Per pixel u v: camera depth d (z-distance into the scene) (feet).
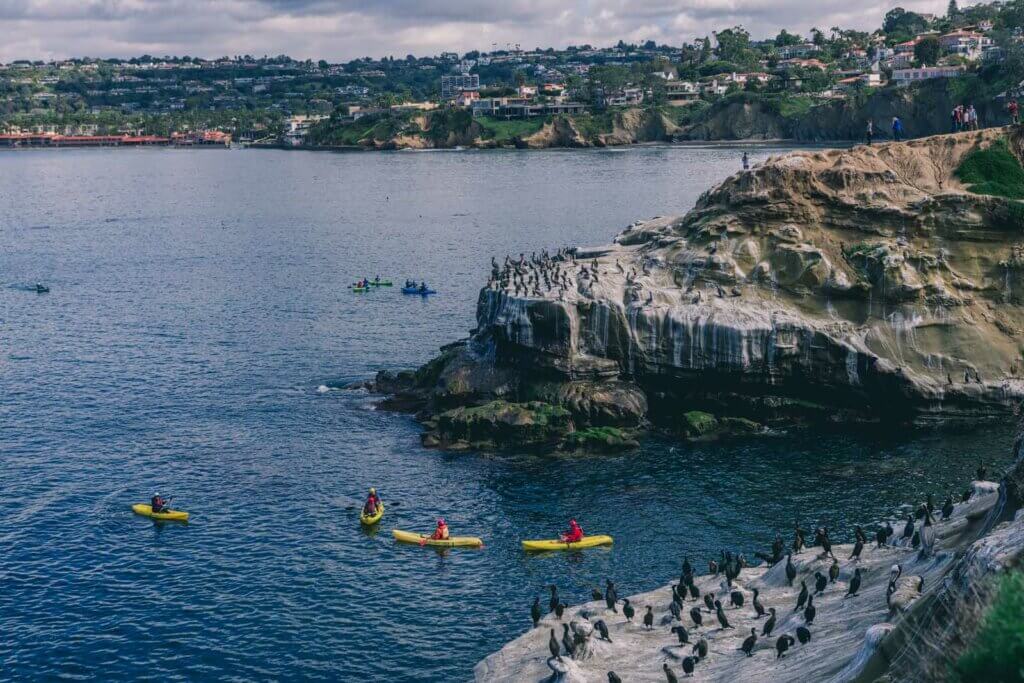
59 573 261.65
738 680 165.99
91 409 380.17
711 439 334.44
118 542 277.64
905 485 294.66
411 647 229.25
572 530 270.05
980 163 384.88
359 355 447.42
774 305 356.18
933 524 210.18
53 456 335.47
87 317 533.14
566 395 347.36
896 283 349.61
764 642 181.06
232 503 299.79
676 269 373.40
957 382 340.18
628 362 353.51
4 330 506.48
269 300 566.36
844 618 176.86
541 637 208.13
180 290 602.03
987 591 116.88
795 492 293.43
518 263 420.77
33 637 233.55
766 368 345.31
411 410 370.32
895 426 339.57
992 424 336.70
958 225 362.12
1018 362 345.10
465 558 266.57
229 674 220.02
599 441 327.67
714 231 375.66
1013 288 357.82
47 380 417.69
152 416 371.56
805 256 360.89
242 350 459.32
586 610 215.92
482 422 336.90
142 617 241.55
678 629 188.34
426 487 307.37
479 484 307.99
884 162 390.21
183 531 283.38
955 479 297.12
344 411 372.58
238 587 254.68
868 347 344.08
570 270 389.39
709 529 274.98
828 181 376.89
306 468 322.75
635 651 191.42
